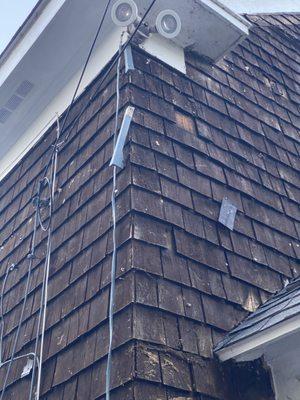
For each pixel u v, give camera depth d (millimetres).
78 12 3742
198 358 2465
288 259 3406
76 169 3514
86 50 4039
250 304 2918
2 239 4148
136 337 2297
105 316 2514
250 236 3285
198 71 3930
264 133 4105
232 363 2553
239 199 3422
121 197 2846
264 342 2357
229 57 4465
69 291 2902
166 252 2721
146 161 2990
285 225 3604
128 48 3467
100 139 3383
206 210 3131
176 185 3062
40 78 4273
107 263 2711
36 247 3547
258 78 4605
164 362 2320
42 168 4105
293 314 2248
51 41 3957
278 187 3811
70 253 3088
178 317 2529
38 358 2842
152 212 2803
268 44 5227
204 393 2357
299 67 5344
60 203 3498
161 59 3631
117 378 2234
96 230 2949
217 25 3695
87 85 3902
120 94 3330
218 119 3771
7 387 2992
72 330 2699
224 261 2992
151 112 3264
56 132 4148
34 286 3318
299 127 4539
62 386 2539
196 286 2729
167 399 2217
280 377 2549
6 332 3346
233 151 3676
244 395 2475
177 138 3299
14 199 4336
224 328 2689
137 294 2439
